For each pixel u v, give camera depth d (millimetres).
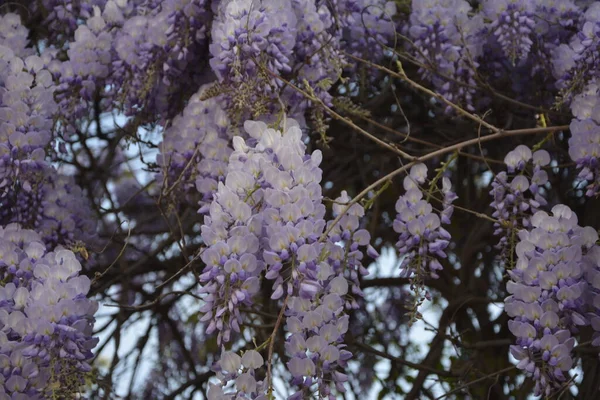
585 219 1971
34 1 2088
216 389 1461
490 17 1870
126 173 2336
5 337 1574
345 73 2006
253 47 1644
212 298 1472
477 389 2086
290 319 1482
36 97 1799
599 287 1565
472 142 1651
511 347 1537
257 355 1465
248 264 1469
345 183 2197
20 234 1699
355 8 1941
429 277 1607
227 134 1748
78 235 1861
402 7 2004
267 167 1492
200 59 1867
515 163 1679
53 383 1541
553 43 1899
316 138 2137
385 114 2166
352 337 2047
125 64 1867
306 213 1477
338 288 1528
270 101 1684
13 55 1839
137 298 2281
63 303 1578
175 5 1821
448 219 1622
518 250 1576
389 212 2268
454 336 1921
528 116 1994
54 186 1857
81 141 2156
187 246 2146
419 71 1925
